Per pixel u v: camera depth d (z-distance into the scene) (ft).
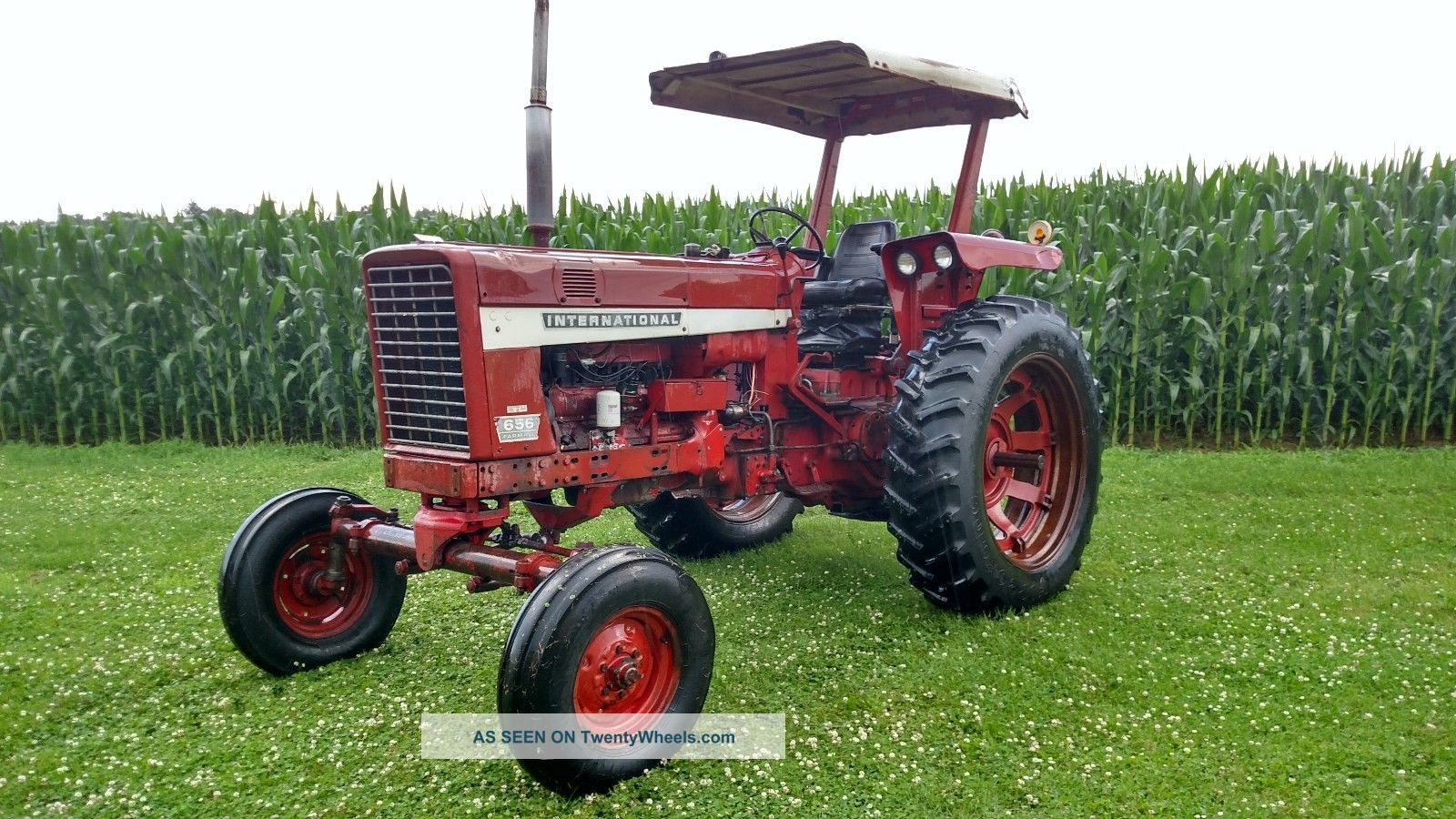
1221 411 25.63
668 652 9.67
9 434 30.42
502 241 31.37
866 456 14.28
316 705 10.82
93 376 29.78
